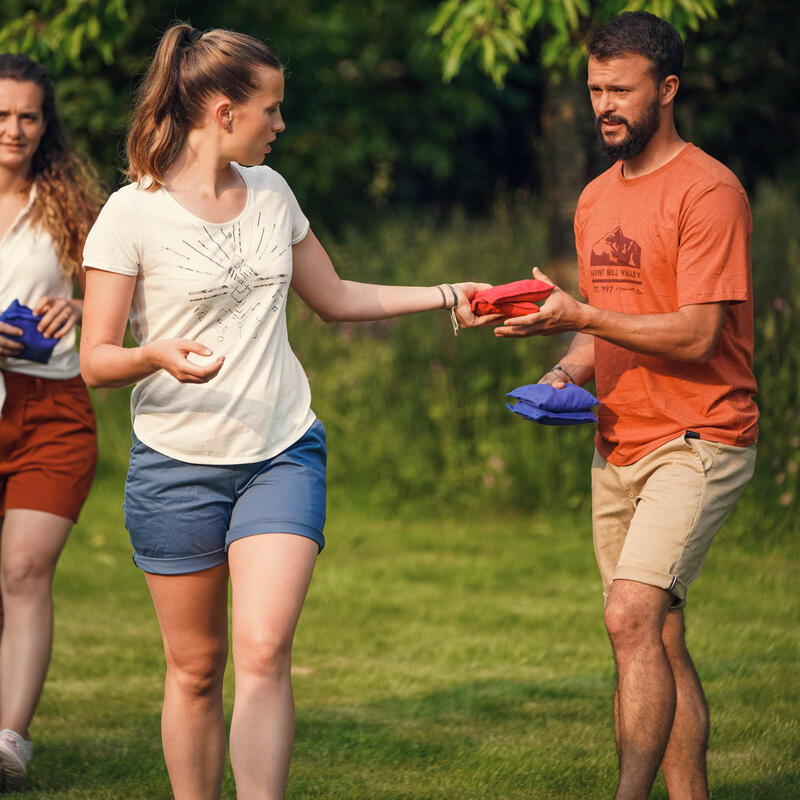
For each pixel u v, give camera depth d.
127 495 11.73
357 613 23.47
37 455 15.07
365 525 31.48
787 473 29.25
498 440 33.12
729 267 11.91
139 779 14.97
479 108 56.81
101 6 31.55
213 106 11.24
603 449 13.08
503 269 37.53
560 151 30.81
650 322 11.89
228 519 11.58
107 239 11.20
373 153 52.69
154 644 21.69
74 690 18.83
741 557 27.19
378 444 34.28
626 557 12.05
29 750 14.55
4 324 14.62
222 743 12.12
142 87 11.48
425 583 25.77
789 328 31.11
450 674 19.56
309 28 49.94
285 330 11.83
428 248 40.03
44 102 15.52
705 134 48.66
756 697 17.73
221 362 10.48
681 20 25.31
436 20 27.91
